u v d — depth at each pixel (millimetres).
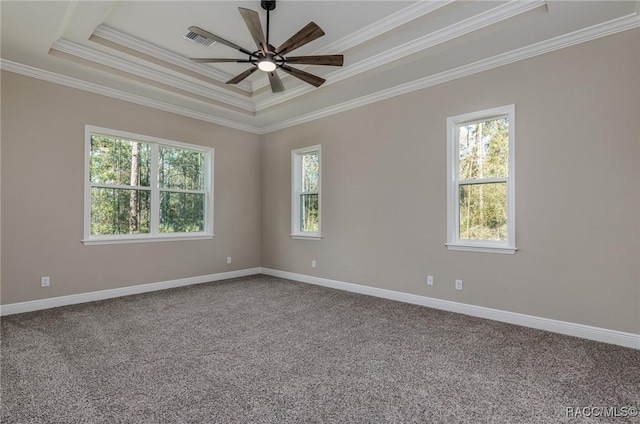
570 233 2922
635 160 2650
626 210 2682
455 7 2805
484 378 2174
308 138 5223
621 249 2701
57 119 3793
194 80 4371
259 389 2037
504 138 3367
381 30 3270
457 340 2818
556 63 2988
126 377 2176
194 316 3484
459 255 3592
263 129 5973
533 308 3115
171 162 4898
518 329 3070
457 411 1815
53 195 3766
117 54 3664
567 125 2938
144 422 1710
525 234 3154
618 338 2703
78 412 1794
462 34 3027
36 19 2734
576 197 2895
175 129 4852
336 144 4820
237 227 5684
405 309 3736
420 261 3908
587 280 2842
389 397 1953
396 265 4133
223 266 5477
